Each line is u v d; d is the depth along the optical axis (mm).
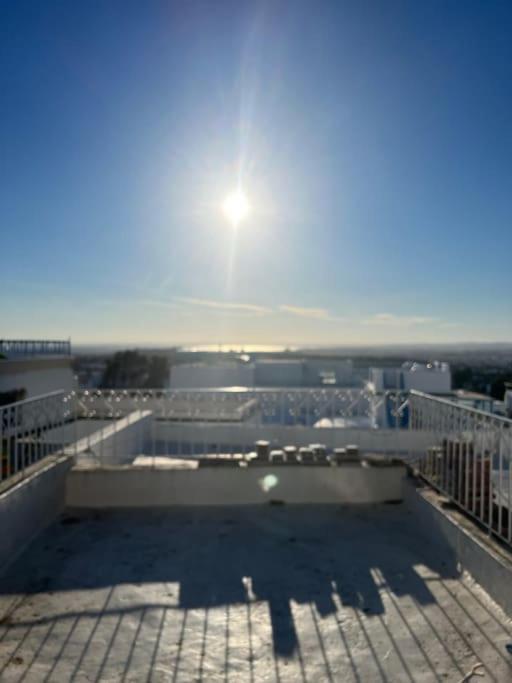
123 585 3580
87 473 5336
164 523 4859
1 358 14398
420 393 5512
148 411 9469
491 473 3723
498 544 3438
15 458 4551
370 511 5156
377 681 2535
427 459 5105
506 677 2529
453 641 2859
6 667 2633
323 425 8445
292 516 5031
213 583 3615
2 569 3828
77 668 2635
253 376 19031
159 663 2689
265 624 3078
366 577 3699
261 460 5605
